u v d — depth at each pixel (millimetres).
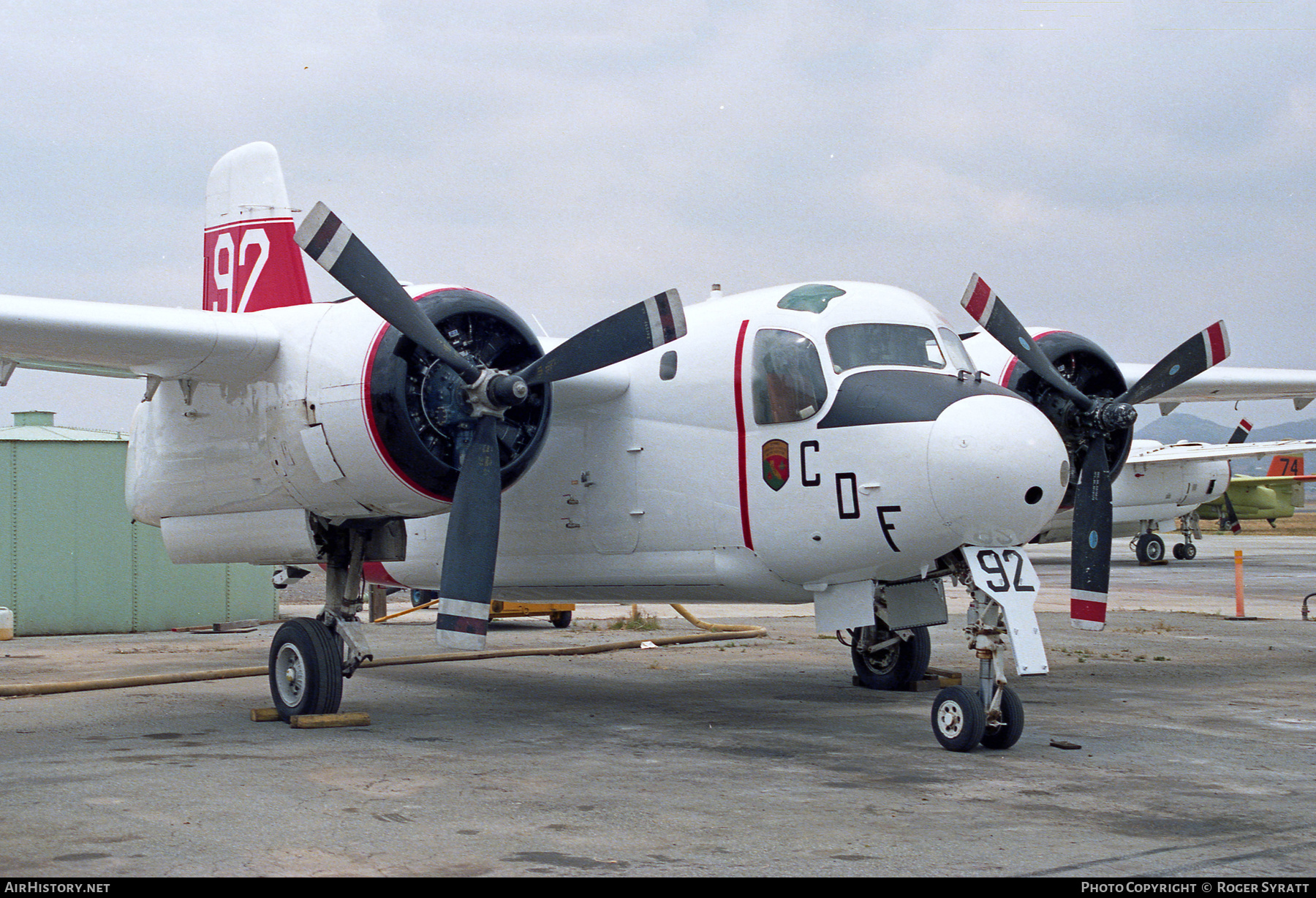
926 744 7820
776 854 5051
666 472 9094
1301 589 23391
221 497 9305
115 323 7891
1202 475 30266
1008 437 7488
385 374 8062
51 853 5027
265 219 11703
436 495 8383
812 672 12078
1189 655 13211
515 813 5793
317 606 22109
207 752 7496
